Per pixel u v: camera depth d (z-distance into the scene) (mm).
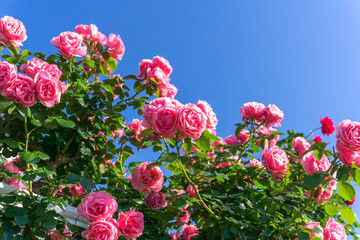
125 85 2473
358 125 1645
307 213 2398
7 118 1751
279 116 2385
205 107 1676
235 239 2137
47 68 1768
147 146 1736
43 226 1546
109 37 2477
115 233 1614
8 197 1603
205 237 2426
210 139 1729
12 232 1553
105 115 2344
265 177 2418
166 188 2180
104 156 2561
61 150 2307
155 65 2500
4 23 2086
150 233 2072
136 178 2107
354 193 1656
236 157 2752
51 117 1812
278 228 2125
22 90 1604
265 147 2373
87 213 1604
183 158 2287
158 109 1597
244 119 2531
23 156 1609
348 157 1649
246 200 2191
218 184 2383
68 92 2234
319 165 1901
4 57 2195
